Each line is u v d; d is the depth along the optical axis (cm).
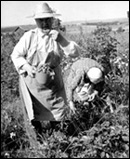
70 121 404
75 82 399
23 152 368
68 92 408
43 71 352
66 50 358
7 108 457
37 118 383
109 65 496
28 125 373
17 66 355
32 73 350
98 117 400
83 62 412
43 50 352
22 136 390
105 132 344
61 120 384
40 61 356
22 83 368
